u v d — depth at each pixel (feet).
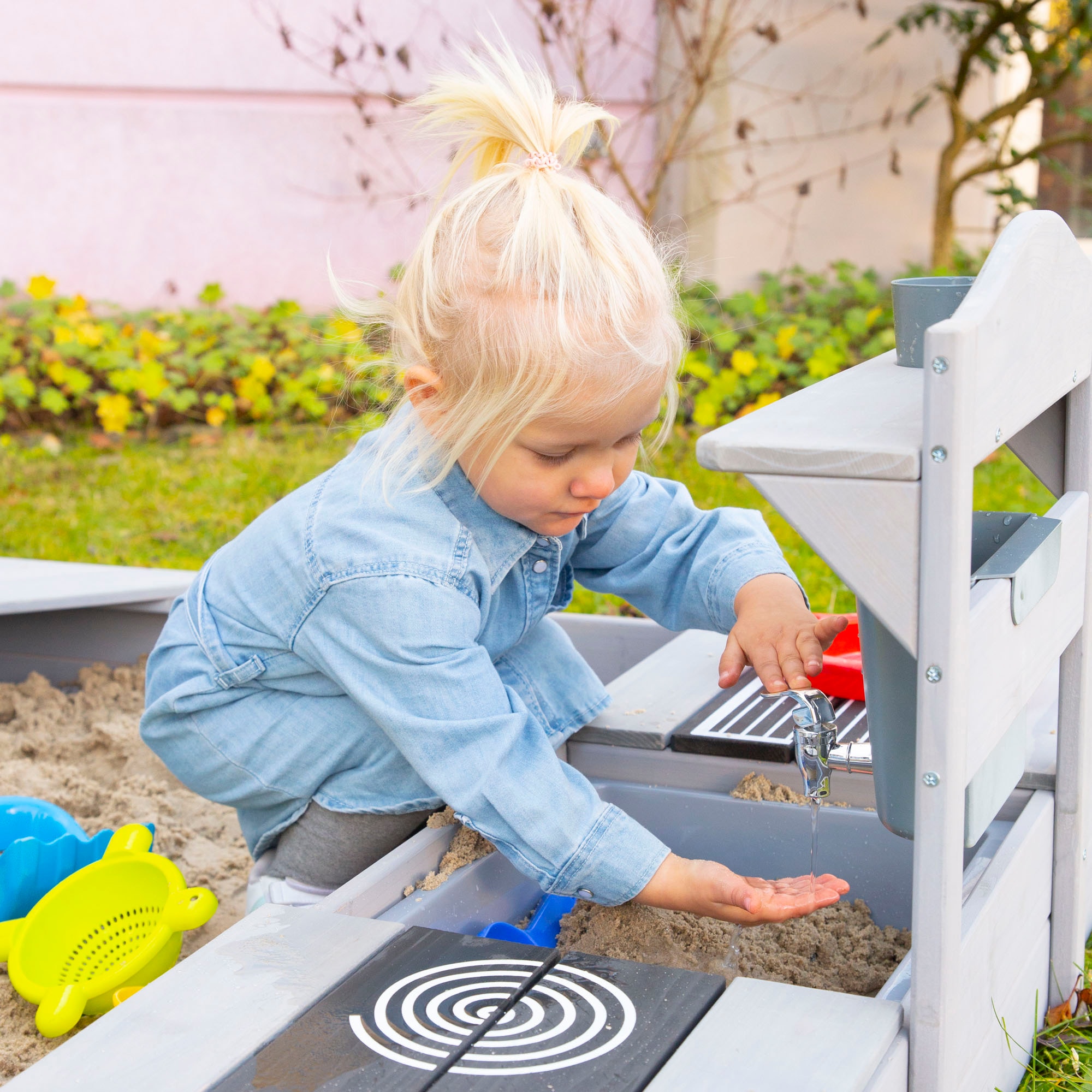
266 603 4.30
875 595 2.82
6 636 7.27
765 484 2.84
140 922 4.50
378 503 3.99
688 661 5.81
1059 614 3.74
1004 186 17.44
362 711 4.32
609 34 17.07
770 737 4.81
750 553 4.63
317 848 4.53
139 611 7.00
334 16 16.08
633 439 3.79
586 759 5.04
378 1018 2.93
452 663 3.78
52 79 17.42
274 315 17.37
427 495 3.98
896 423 2.91
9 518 12.16
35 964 4.26
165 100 17.69
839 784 4.63
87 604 6.67
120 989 4.24
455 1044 2.83
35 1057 4.09
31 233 17.71
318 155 17.81
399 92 17.58
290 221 17.98
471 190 3.79
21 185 17.58
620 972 3.12
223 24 17.48
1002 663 3.21
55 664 7.22
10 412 16.47
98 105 17.56
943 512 2.70
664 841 4.90
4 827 4.94
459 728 3.71
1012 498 11.19
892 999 3.11
